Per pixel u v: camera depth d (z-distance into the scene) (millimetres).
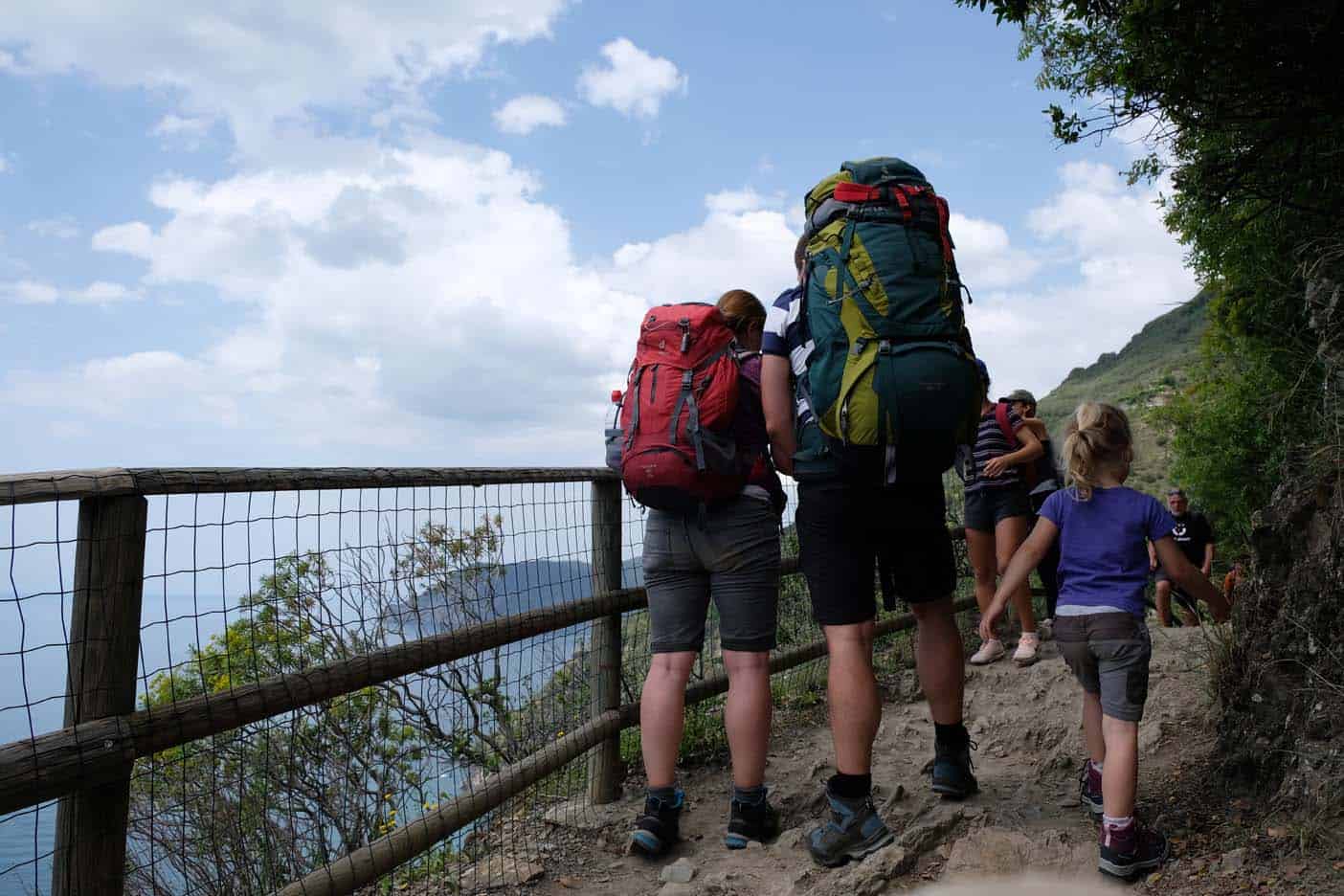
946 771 3867
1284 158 4664
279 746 2941
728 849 3689
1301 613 3344
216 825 2682
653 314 3785
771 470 3850
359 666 2855
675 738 3777
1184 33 4410
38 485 1959
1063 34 5344
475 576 3617
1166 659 5188
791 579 5742
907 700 5625
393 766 3506
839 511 3441
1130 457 3434
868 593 3520
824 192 3502
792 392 3643
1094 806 3506
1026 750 4621
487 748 3846
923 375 3139
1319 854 2820
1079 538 3371
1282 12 4098
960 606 6777
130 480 2137
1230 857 2939
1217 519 12398
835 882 3193
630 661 4652
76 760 1975
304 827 3010
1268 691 3424
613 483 4422
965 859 3225
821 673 5945
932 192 3436
